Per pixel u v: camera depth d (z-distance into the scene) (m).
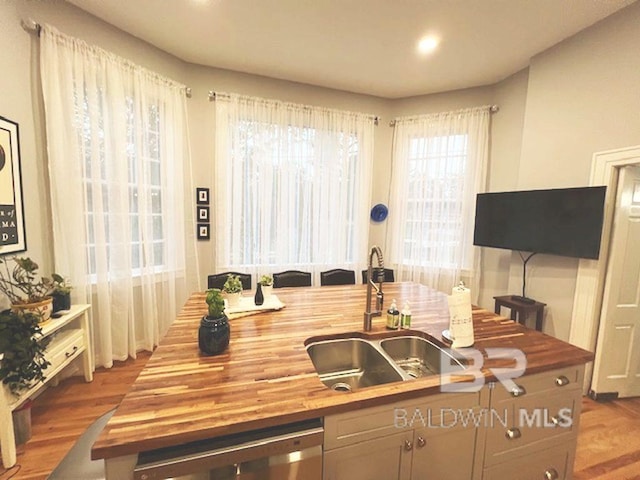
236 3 2.25
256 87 3.49
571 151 2.58
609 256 2.38
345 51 2.90
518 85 3.24
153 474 0.79
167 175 3.03
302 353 1.31
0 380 1.60
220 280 2.70
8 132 1.96
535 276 2.90
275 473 0.92
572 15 2.29
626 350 2.45
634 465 1.77
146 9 2.35
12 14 1.99
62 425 1.97
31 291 2.03
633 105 2.18
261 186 3.50
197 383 1.06
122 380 2.48
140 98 2.73
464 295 1.45
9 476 1.61
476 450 1.21
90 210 2.50
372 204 4.16
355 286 2.64
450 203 3.76
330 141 3.79
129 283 2.74
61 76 2.26
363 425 1.02
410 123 3.94
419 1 2.17
